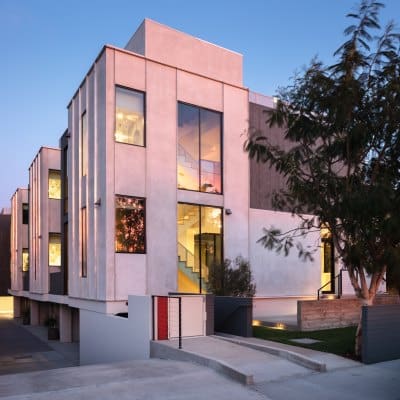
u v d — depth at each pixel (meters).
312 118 10.92
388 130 10.23
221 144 17.69
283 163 10.91
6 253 50.34
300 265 19.55
